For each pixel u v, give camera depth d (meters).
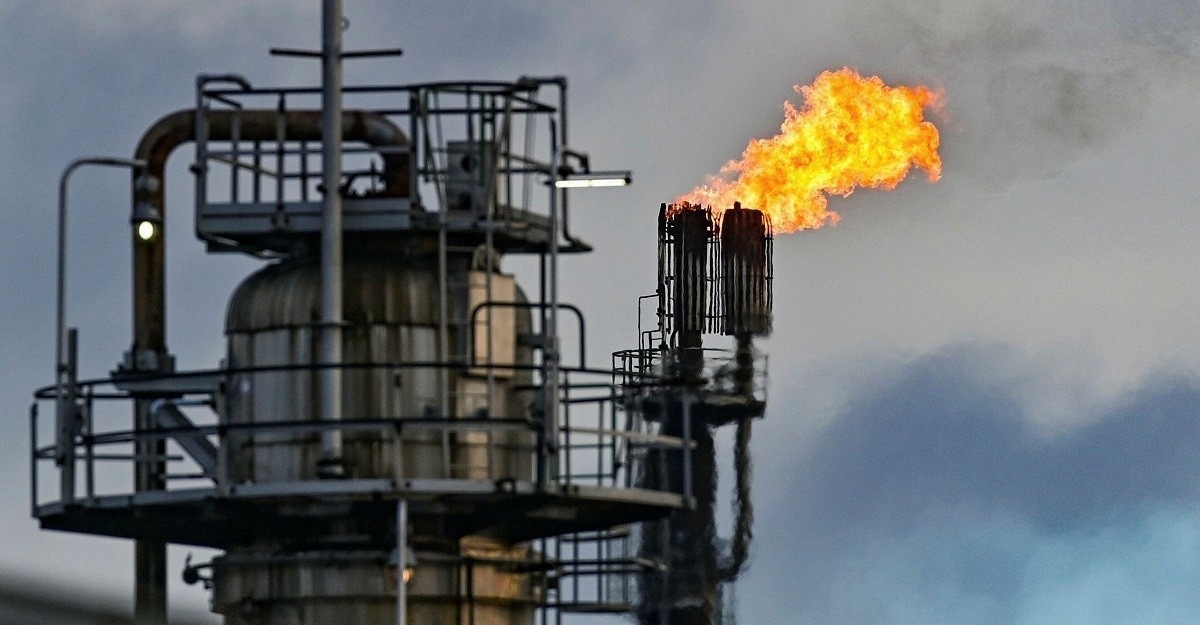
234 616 146.25
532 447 144.62
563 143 144.62
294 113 145.75
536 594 149.00
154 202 149.25
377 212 142.88
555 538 152.62
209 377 143.62
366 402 141.88
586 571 151.00
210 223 143.38
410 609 144.12
